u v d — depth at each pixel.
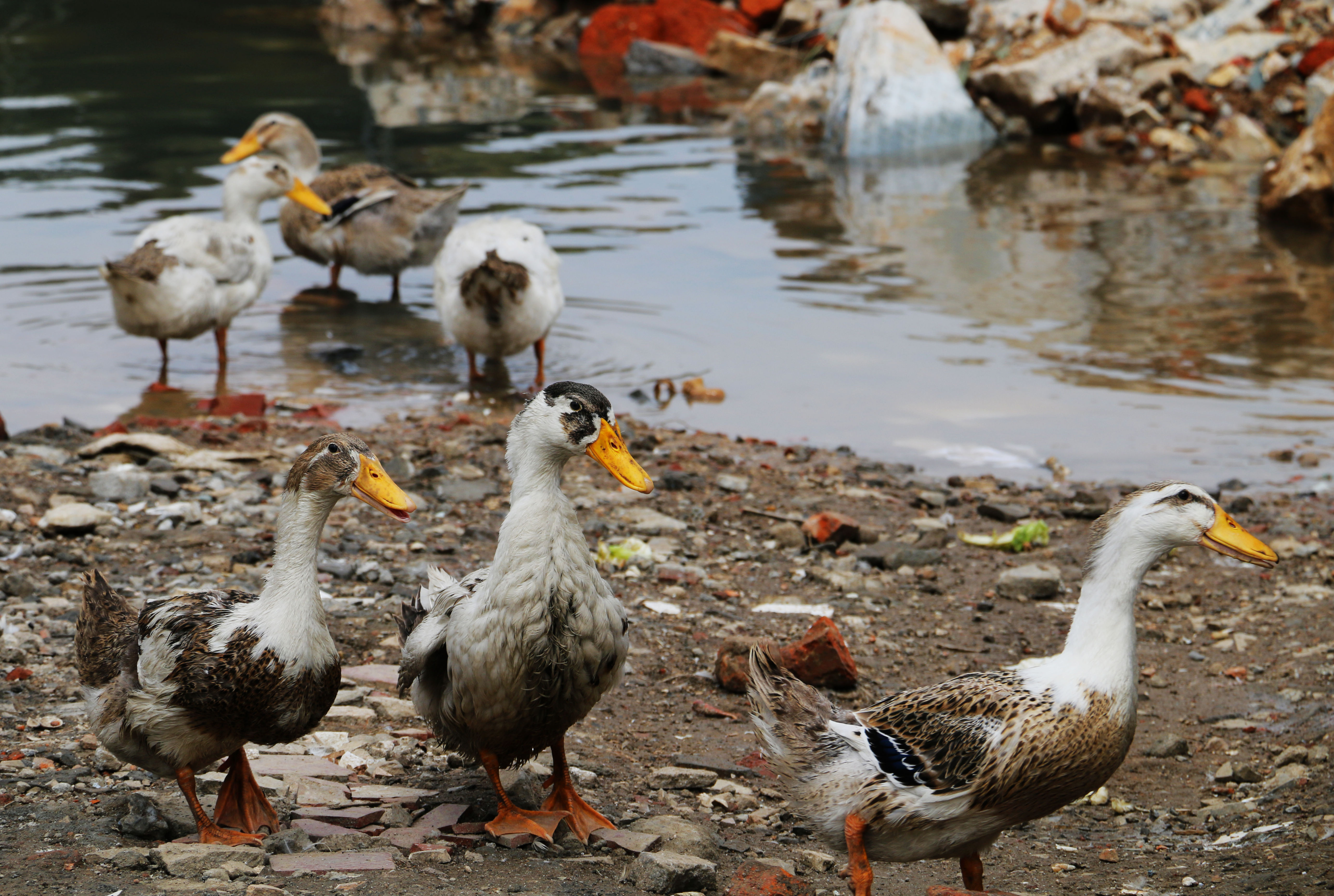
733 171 19.75
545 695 4.88
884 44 22.03
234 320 13.66
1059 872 5.21
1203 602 8.20
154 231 11.69
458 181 18.41
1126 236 16.41
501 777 5.51
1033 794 4.38
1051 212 17.58
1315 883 4.68
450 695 4.98
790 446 10.55
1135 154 21.12
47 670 6.21
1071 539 8.98
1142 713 6.80
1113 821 5.82
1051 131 22.72
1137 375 11.94
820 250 15.71
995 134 22.58
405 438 10.30
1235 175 19.73
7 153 19.20
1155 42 22.28
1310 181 16.55
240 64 27.39
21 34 30.44
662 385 11.80
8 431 10.19
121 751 4.77
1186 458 10.22
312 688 4.78
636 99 25.02
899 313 13.53
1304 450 10.35
